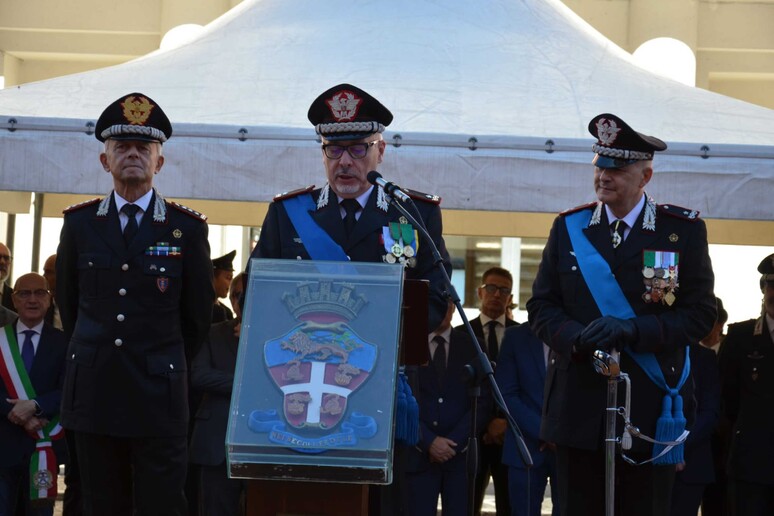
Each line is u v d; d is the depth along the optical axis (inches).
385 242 275.6
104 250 293.0
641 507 291.0
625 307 290.0
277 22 418.9
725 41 816.3
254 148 341.1
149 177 297.1
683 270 293.3
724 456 417.4
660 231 294.2
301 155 340.8
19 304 373.7
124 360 289.6
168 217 297.9
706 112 379.2
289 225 281.7
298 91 372.8
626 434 275.3
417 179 342.0
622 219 295.7
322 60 392.5
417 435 258.4
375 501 262.7
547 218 455.8
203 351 386.9
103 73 392.2
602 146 292.5
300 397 222.7
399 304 232.7
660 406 289.1
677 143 346.0
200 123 342.3
